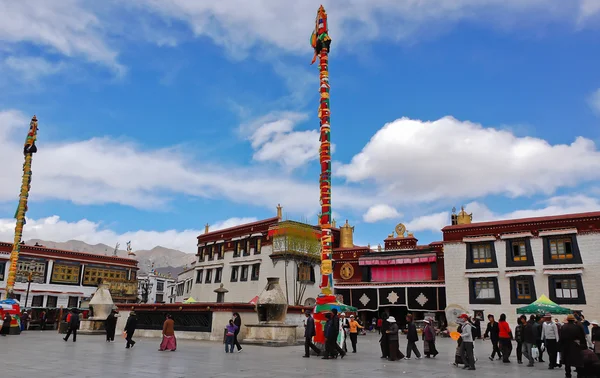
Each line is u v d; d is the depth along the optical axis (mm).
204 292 58094
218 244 58344
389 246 52062
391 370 14031
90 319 33094
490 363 17312
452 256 42625
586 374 10984
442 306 44875
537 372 14367
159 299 104625
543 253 38531
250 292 50938
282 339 23875
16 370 12609
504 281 39625
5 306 32438
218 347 22484
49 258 57531
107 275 62781
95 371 12625
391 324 17484
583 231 37250
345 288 50469
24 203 43406
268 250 50219
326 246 20891
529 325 16547
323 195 21562
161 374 12234
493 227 41281
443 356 19609
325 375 12516
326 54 23391
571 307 36312
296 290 46906
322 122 22453
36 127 45062
